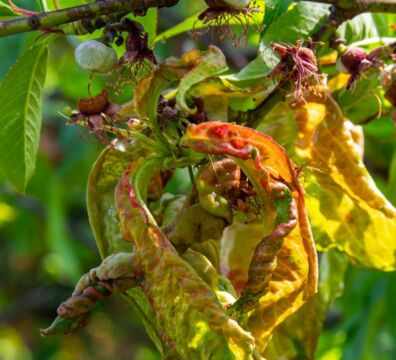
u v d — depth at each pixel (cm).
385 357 78
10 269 123
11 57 86
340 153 51
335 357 86
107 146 49
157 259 45
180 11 87
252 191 47
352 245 52
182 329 45
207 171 46
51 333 46
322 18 50
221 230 47
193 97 47
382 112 54
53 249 97
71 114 48
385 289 76
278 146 45
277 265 46
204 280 47
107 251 49
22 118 51
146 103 46
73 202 103
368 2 50
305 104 50
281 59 48
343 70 50
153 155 47
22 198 109
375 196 51
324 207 52
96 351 124
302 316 55
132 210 46
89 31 48
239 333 44
